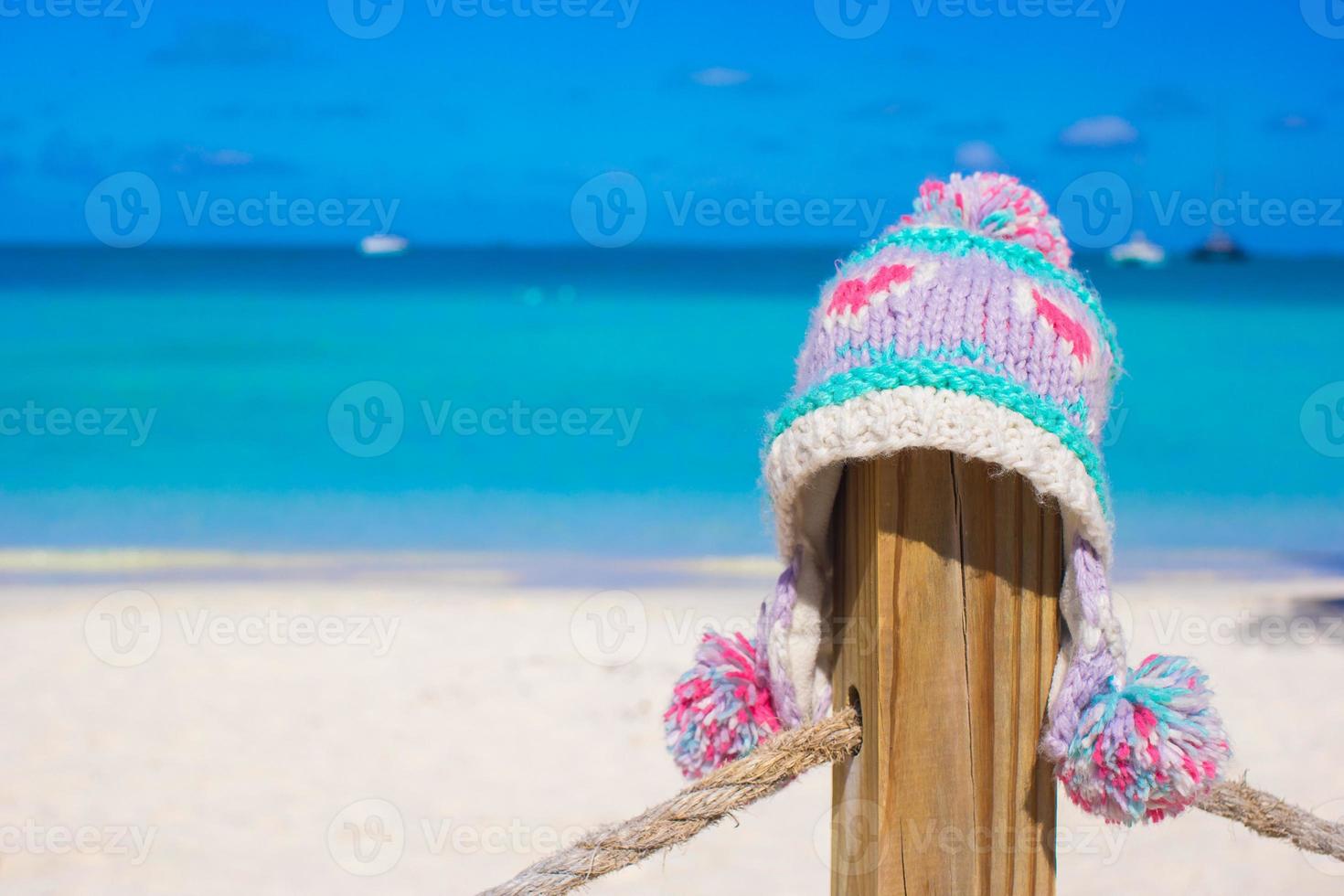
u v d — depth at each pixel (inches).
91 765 229.6
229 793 216.4
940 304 58.7
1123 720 57.6
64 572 399.9
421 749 235.1
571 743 236.4
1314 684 267.0
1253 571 391.2
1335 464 602.2
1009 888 60.9
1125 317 1252.5
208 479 603.2
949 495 59.5
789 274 1982.0
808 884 177.0
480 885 179.6
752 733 68.4
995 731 60.6
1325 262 2003.0
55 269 1936.5
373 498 553.6
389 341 1182.3
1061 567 61.3
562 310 1422.2
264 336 1210.0
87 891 180.2
